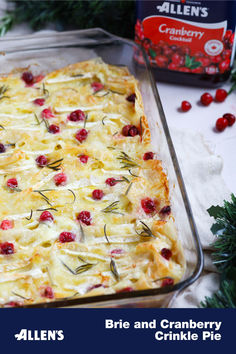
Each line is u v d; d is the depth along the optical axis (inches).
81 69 34.7
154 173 30.1
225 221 28.4
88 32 35.8
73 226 28.2
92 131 31.9
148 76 33.3
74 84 34.6
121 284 26.0
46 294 26.0
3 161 30.3
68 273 26.7
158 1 34.1
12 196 29.1
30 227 28.3
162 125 30.6
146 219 28.5
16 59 35.4
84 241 27.8
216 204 31.4
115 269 26.6
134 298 24.7
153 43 35.7
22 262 27.0
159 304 25.9
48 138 31.6
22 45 37.1
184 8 33.9
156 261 26.5
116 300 24.6
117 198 29.3
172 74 36.9
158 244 27.2
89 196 29.5
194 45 35.2
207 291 28.2
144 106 34.5
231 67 36.6
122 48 35.6
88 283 26.5
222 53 35.2
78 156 30.8
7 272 26.6
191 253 26.8
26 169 30.1
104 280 26.5
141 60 34.6
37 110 32.9
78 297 25.1
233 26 34.1
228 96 37.0
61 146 31.3
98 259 27.2
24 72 34.4
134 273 26.6
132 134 31.9
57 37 37.0
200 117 36.0
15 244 27.5
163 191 29.2
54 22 39.2
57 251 27.2
